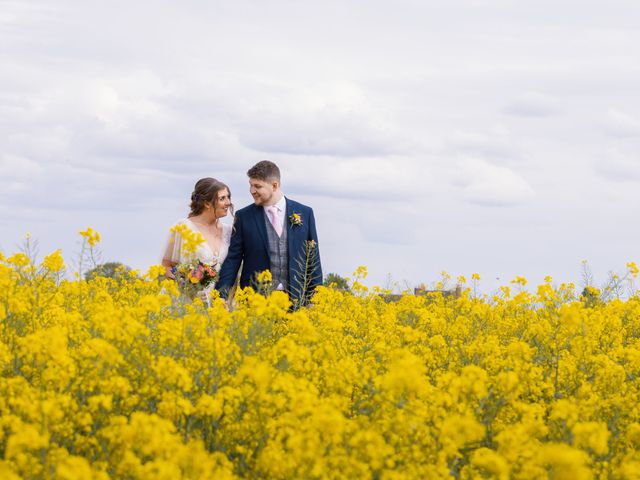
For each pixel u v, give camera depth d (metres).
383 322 7.76
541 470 3.83
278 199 8.48
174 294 6.93
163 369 4.53
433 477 3.94
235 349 5.16
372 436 3.97
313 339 5.53
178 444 3.75
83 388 4.70
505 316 9.27
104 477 3.58
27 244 7.04
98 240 6.88
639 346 7.52
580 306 6.74
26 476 3.72
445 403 4.70
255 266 8.41
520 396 5.80
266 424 4.40
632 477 4.21
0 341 5.59
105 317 5.19
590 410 5.11
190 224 8.38
